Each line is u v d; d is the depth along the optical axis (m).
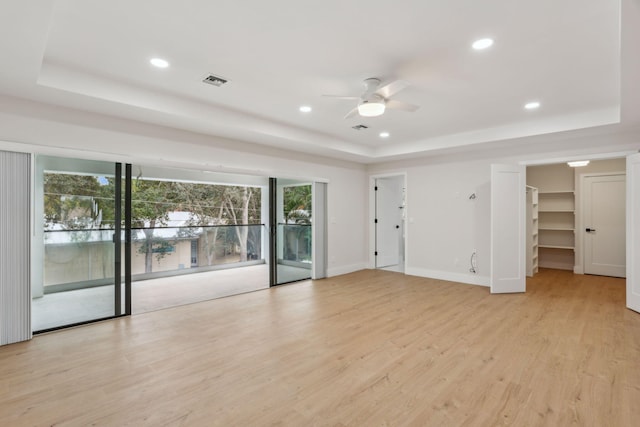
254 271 7.02
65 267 3.65
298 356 2.86
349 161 6.75
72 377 2.50
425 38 2.43
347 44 2.52
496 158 5.44
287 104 3.87
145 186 8.17
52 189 3.60
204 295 4.98
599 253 6.32
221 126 4.08
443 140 5.38
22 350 2.98
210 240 7.11
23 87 2.84
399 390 2.32
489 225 5.47
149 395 2.26
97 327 3.59
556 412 2.06
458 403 2.16
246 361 2.77
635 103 3.20
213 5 2.02
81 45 2.52
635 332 3.39
